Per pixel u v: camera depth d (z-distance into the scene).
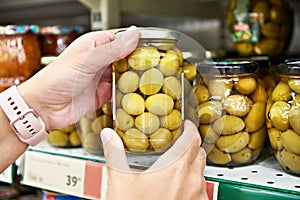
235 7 0.83
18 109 0.55
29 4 1.21
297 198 0.46
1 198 0.85
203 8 1.16
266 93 0.58
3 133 0.56
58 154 0.64
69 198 0.70
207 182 0.51
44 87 0.56
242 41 0.82
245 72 0.55
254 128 0.56
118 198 0.45
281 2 0.83
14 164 0.69
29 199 0.85
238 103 0.55
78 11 1.28
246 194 0.49
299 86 0.50
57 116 0.59
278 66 0.54
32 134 0.56
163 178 0.45
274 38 0.82
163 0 1.00
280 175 0.52
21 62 0.81
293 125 0.51
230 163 0.56
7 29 0.81
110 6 0.82
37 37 0.85
